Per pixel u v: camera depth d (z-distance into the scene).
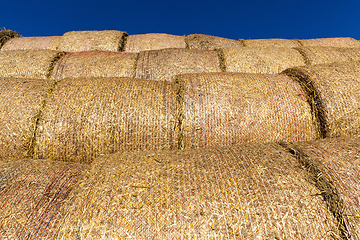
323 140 3.16
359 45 9.09
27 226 2.22
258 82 4.36
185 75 4.64
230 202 2.23
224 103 4.03
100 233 2.08
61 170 2.95
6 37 8.72
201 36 8.88
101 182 2.49
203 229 2.08
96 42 8.24
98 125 3.90
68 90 4.16
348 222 2.12
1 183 2.67
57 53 6.50
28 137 3.88
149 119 3.95
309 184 2.37
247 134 3.99
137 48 8.30
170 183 2.43
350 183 2.35
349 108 3.91
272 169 2.55
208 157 2.84
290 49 7.01
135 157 2.96
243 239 2.04
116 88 4.21
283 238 2.05
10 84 4.24
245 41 9.33
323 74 4.20
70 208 2.31
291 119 4.03
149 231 2.07
